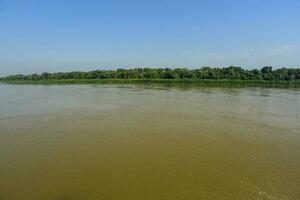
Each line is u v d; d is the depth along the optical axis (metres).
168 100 34.94
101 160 13.19
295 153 14.29
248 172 11.88
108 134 17.67
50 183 10.92
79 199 9.84
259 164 12.76
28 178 11.34
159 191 10.26
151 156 13.70
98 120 22.06
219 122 21.39
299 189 10.45
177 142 15.95
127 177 11.41
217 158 13.44
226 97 39.03
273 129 19.27
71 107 29.28
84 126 19.92
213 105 30.52
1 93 48.59
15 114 25.16
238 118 23.09
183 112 25.80
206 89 56.53
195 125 20.25
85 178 11.32
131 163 12.84
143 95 41.62
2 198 9.88
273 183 10.90
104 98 37.50
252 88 61.91
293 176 11.52
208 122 21.34
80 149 14.75
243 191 10.27
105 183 10.91
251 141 16.30
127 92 47.56
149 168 12.27
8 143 15.87
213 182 10.95
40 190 10.41
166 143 15.76
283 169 12.21
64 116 23.94
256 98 38.12
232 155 13.88
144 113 25.25
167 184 10.78
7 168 12.32
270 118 23.27
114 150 14.56
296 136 17.52
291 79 78.75
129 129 18.94
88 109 27.77
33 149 14.79
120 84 77.56
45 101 34.94
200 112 25.84
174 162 12.91
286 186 10.67
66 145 15.45
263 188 10.51
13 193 10.23
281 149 14.88
